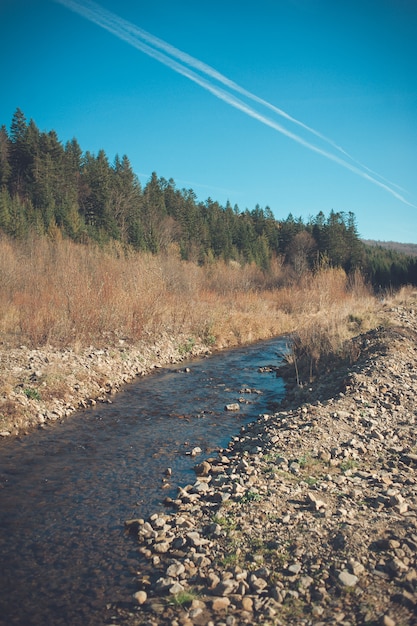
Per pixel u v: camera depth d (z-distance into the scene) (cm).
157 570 462
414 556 426
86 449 819
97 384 1195
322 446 731
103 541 524
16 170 5462
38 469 732
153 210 6141
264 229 8038
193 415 1025
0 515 586
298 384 1219
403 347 1275
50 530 550
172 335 1791
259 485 606
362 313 1825
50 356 1239
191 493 640
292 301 3011
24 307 1608
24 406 955
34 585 446
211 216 7762
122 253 2555
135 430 923
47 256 2466
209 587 415
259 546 469
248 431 904
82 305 1566
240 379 1366
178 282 2562
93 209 5400
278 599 385
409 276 6150
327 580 405
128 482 687
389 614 354
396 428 801
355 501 547
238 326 2098
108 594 427
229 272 3791
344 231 6438
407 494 556
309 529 487
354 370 1125
